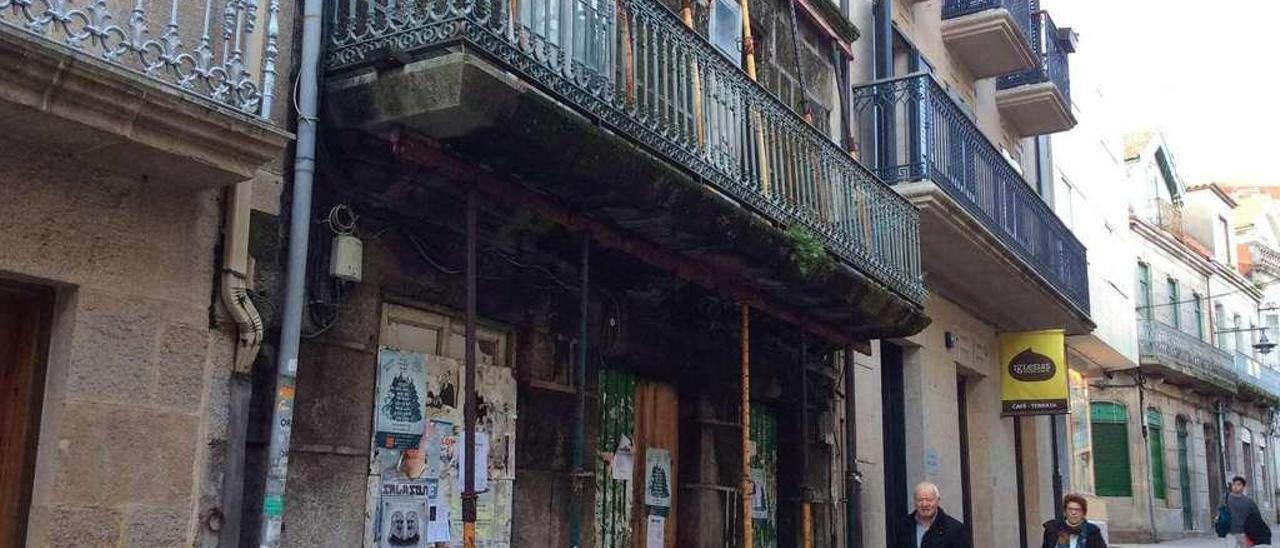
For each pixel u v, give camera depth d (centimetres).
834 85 1120
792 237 771
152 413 453
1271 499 3825
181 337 467
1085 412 2480
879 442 1170
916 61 1285
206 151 441
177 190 471
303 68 518
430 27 502
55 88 389
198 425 470
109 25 410
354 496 545
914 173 1073
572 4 603
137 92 409
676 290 796
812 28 1085
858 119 1134
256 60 504
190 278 473
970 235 1148
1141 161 3111
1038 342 1498
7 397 445
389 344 585
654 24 668
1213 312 3434
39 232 421
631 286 757
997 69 1539
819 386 1040
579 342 646
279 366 492
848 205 885
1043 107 1652
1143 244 2881
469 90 490
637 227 674
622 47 641
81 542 425
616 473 773
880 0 1223
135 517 443
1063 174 1923
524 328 670
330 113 527
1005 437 1580
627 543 779
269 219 511
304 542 514
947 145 1135
